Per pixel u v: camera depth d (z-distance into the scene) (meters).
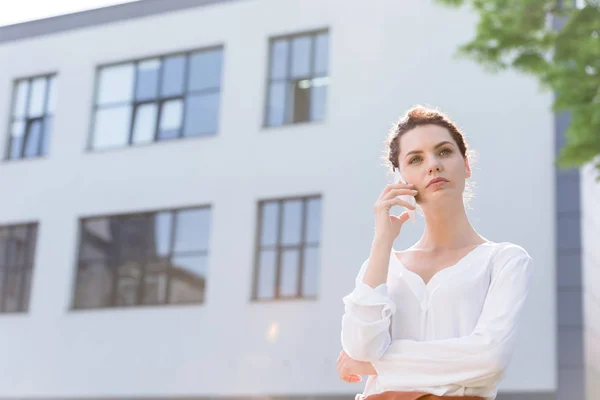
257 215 18.22
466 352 1.73
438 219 1.87
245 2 19.00
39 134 20.48
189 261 18.59
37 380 19.19
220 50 19.20
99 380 18.69
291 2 18.59
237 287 17.92
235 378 17.59
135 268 19.03
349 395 16.77
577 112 8.30
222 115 18.80
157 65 19.69
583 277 16.39
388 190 1.88
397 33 17.62
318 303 17.22
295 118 18.36
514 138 16.50
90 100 20.02
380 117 17.48
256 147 18.42
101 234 19.52
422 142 1.88
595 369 17.45
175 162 19.03
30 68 20.69
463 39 17.11
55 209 19.86
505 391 15.92
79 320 19.11
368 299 1.79
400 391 1.77
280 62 18.70
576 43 8.34
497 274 1.81
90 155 19.80
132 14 19.89
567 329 16.23
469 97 16.89
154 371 18.27
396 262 1.89
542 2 8.59
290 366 17.22
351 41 18.00
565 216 16.64
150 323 18.50
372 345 1.77
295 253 17.77
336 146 17.75
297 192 17.92
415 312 1.82
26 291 19.88
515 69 8.73
